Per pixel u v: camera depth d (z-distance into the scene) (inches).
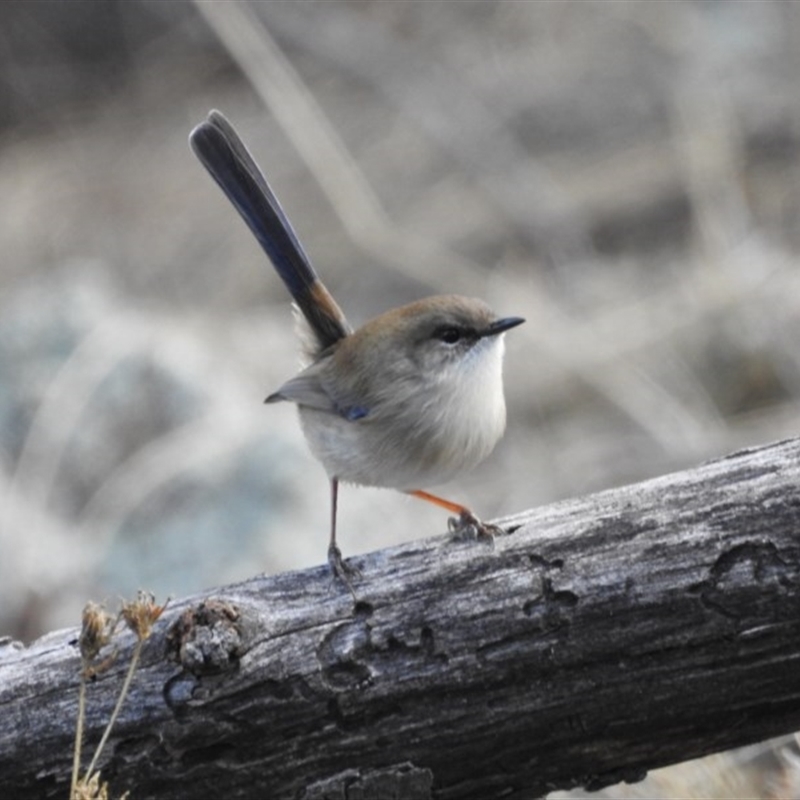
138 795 263.9
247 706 260.7
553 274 658.2
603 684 261.1
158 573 480.4
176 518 495.5
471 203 703.7
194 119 808.9
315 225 712.4
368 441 328.8
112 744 262.7
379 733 262.5
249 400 550.9
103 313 581.6
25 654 269.3
